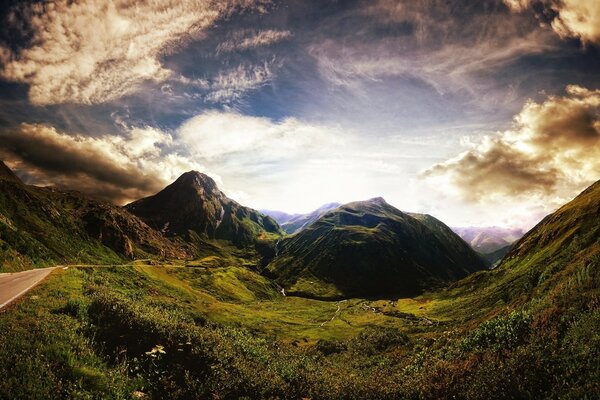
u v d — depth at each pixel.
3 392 13.49
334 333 115.06
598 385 13.29
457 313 124.75
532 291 41.19
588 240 73.19
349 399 20.91
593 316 17.64
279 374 23.73
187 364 20.55
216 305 130.38
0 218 133.50
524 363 16.64
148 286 107.31
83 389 15.41
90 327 22.53
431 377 20.77
